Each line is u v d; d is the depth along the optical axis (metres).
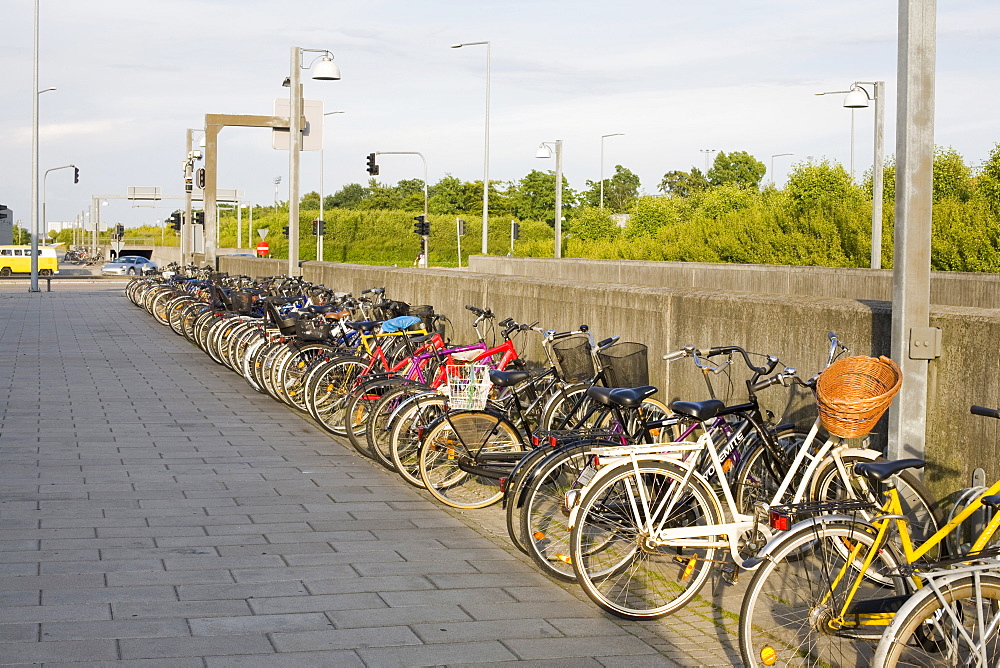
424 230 47.19
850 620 4.18
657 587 5.29
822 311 6.50
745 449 5.65
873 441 5.97
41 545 6.05
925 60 5.34
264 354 11.92
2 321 24.30
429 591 5.40
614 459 5.14
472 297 12.12
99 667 4.27
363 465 8.54
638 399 5.57
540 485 5.75
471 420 7.13
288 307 11.81
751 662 4.19
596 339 9.33
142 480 7.81
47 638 4.58
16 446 9.02
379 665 4.39
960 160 30.88
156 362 15.88
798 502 4.99
